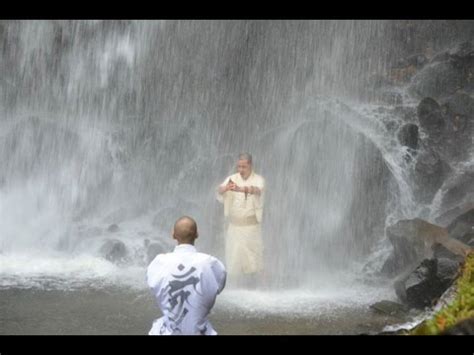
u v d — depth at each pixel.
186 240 7.33
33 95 25.88
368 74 26.06
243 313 11.96
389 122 22.22
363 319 11.64
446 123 20.67
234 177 14.55
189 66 26.61
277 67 26.41
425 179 19.06
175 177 23.61
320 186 20.52
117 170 23.83
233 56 26.58
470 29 26.06
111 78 26.36
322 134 22.17
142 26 26.45
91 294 13.55
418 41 26.36
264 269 15.83
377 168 19.94
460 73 24.03
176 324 7.06
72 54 26.19
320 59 26.33
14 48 25.88
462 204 17.62
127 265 17.19
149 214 22.09
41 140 24.75
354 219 19.28
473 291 7.44
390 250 16.98
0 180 23.58
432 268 12.10
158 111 26.22
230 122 25.70
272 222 19.66
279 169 22.06
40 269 15.95
